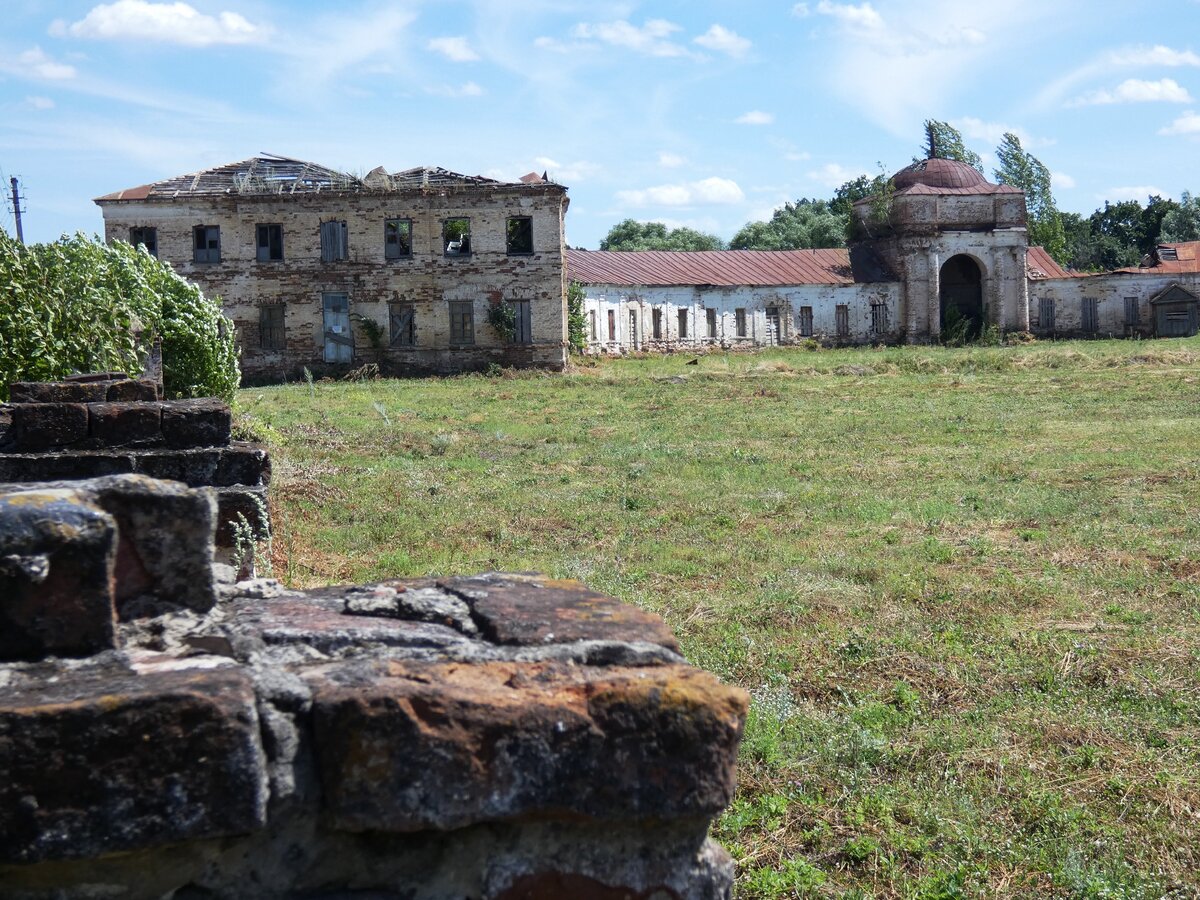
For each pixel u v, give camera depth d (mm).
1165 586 8641
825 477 15258
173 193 39656
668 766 1869
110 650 1939
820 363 40781
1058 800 4789
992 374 35031
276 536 9969
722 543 10789
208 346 12945
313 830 1815
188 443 4965
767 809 4715
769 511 12586
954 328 53812
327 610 2279
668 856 1938
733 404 27453
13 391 5719
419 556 10031
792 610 8008
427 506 12656
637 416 24891
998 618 7773
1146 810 4691
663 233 77625
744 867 4277
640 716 1862
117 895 1725
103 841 1653
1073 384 30641
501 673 1929
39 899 1689
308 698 1789
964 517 12039
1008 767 5172
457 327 40750
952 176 55250
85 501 1976
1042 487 13945
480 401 29094
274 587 2465
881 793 4883
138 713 1668
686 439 20281
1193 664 6641
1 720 1621
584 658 2020
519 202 40344
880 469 15914
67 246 10211
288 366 40406
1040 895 4047
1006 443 18844
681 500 13367
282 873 1808
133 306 11219
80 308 9852
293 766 1771
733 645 7105
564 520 12070
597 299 47781
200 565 2117
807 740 5469
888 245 55219
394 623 2191
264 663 1950
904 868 4297
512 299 40656
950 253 54281
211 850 1770
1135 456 16547
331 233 40250
